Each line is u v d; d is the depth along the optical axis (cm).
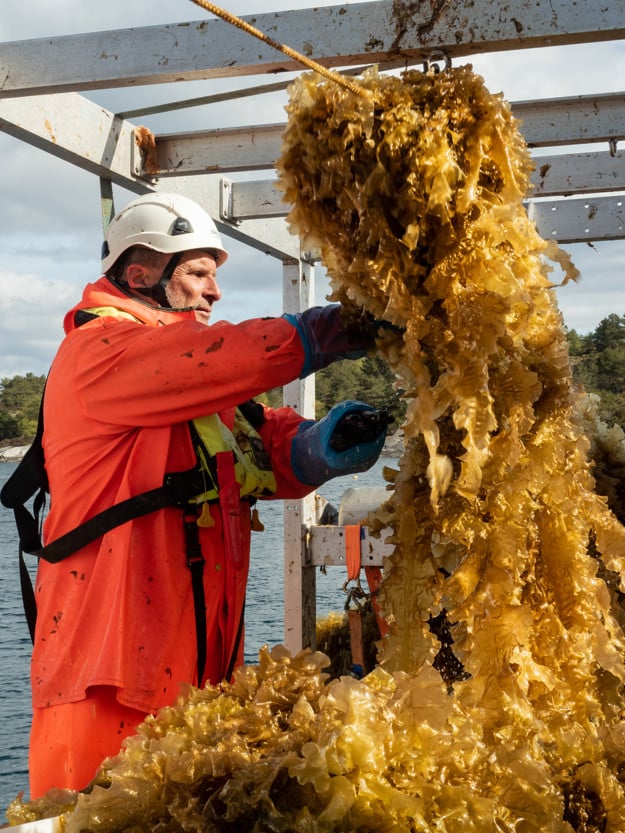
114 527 178
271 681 128
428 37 183
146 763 110
